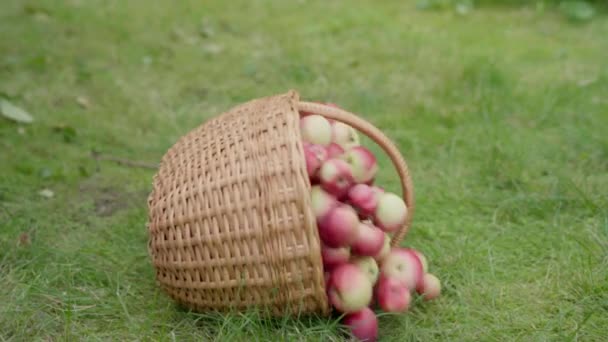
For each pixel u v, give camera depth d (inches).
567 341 78.0
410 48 135.3
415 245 90.1
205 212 76.2
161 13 154.9
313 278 75.4
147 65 130.5
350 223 75.7
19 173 101.3
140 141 109.4
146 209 95.9
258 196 75.1
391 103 116.8
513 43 138.5
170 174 79.7
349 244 76.7
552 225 92.0
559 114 111.7
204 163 77.6
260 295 76.6
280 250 74.8
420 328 80.1
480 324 80.9
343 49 136.7
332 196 76.9
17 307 81.4
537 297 83.6
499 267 87.3
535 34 143.9
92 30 143.5
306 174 74.5
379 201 78.5
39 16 147.0
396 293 78.4
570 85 117.3
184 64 131.7
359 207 78.1
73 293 83.9
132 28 146.3
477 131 108.5
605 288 83.3
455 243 90.3
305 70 126.8
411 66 128.3
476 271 86.8
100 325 81.0
